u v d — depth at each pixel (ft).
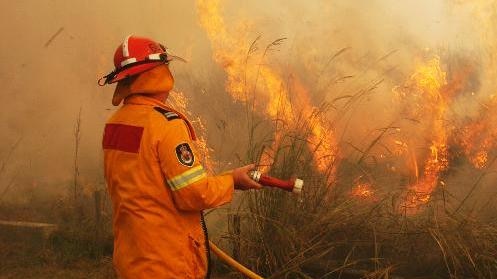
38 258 15.80
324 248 14.05
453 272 13.55
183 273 8.63
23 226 16.85
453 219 13.74
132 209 8.61
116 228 9.02
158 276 8.50
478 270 13.03
